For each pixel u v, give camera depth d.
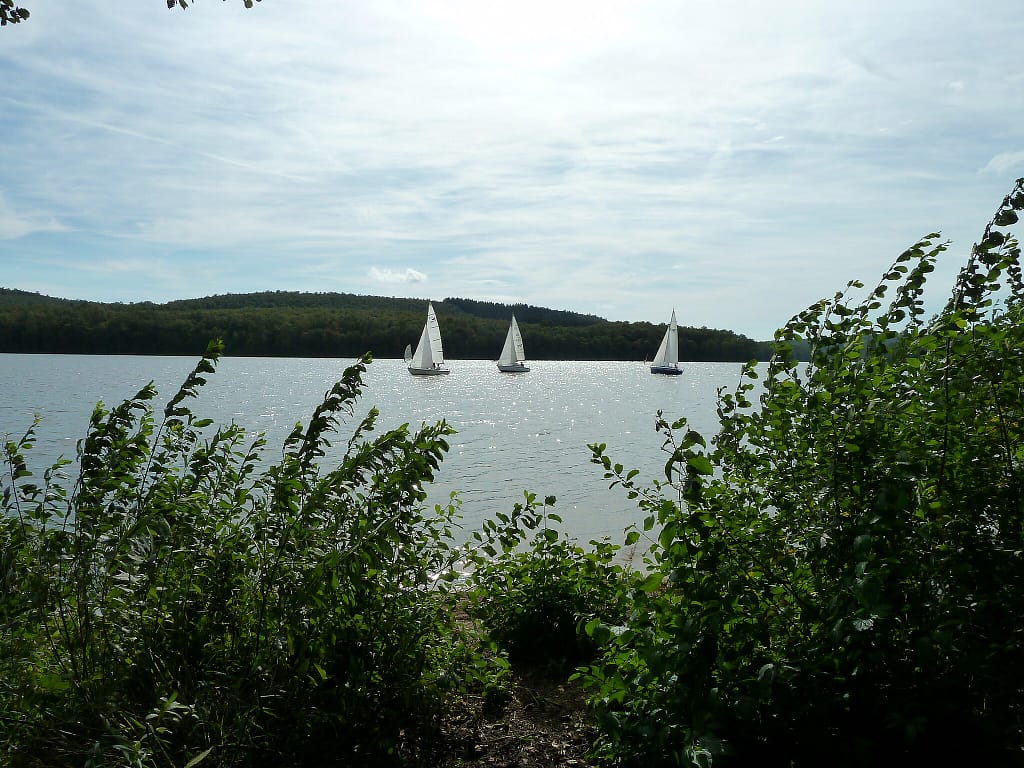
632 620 3.25
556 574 5.65
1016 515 3.02
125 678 3.36
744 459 3.59
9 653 3.08
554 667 5.09
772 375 3.58
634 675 3.33
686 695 2.93
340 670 3.77
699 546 3.12
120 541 3.30
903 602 2.89
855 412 3.15
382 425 36.78
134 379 74.44
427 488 19.55
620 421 43.34
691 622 2.96
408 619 3.96
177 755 3.16
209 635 3.67
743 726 3.13
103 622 3.43
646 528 3.24
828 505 3.15
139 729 3.11
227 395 57.84
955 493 3.07
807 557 3.17
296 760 3.46
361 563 3.36
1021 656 2.89
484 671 4.52
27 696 2.90
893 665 3.02
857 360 3.43
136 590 3.51
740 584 3.00
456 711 4.39
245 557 3.80
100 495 3.50
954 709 2.88
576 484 20.08
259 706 3.30
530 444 31.31
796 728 3.13
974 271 3.33
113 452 3.58
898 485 2.89
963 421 3.23
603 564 5.55
